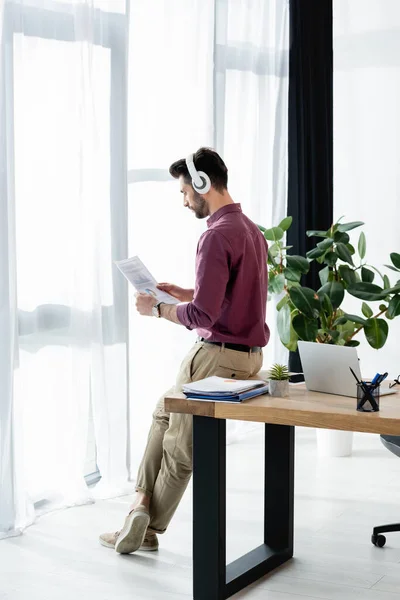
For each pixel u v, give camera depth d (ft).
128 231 14.73
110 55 14.02
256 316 10.63
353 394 9.57
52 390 13.21
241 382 10.02
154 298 10.65
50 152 12.84
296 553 11.52
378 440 17.58
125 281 14.38
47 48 12.72
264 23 17.46
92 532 12.39
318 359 9.76
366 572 10.87
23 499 12.50
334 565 11.10
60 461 13.37
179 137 15.43
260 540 12.06
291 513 11.29
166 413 11.26
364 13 18.67
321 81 18.28
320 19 18.19
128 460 14.58
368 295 14.79
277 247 15.71
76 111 13.11
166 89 15.11
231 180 16.93
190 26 15.47
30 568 11.07
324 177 18.42
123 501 13.84
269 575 10.81
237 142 16.98
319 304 14.97
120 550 11.39
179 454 10.90
